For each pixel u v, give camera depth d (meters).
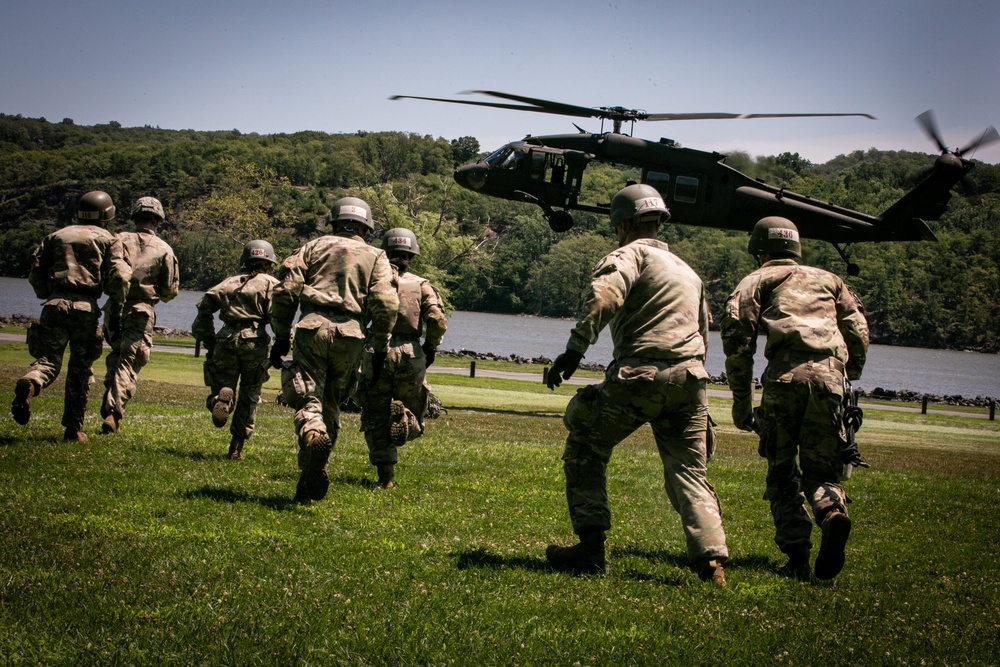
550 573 5.59
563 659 4.08
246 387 9.30
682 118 24.23
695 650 4.33
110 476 7.33
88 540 5.31
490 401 27.69
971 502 10.17
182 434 10.80
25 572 4.62
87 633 3.93
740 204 25.30
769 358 6.39
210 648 3.87
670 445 5.83
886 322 144.62
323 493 6.70
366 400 8.45
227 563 5.10
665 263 5.83
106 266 8.92
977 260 147.75
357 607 4.52
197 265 133.62
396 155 168.75
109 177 196.88
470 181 25.61
